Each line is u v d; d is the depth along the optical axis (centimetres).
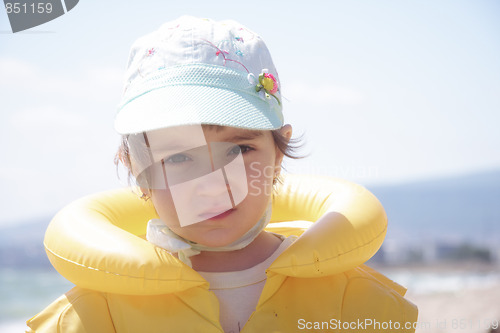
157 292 114
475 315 575
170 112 117
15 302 1089
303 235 125
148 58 128
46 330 117
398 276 1130
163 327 115
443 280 1065
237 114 118
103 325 118
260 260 130
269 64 134
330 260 120
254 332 117
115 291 116
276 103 131
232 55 126
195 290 119
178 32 128
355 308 124
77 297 121
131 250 115
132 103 125
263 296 121
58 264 124
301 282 127
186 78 122
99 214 143
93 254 117
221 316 123
